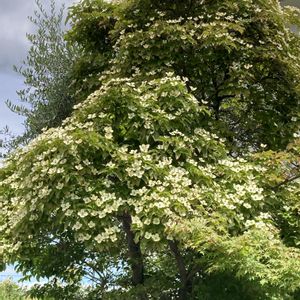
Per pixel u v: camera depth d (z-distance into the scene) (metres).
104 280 5.52
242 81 5.90
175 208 4.16
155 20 6.05
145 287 4.91
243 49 5.71
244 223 4.32
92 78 6.52
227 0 5.96
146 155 4.48
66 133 4.51
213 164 4.95
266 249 3.82
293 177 5.18
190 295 5.00
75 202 4.34
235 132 6.23
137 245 5.40
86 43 7.22
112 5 6.93
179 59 5.75
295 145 5.11
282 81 6.06
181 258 4.93
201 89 6.12
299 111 6.03
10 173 5.44
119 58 5.91
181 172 4.47
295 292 4.15
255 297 4.23
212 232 3.90
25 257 5.01
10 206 5.26
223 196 4.51
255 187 4.55
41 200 4.36
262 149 5.79
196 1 6.16
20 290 7.52
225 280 4.46
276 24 6.07
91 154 4.54
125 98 4.76
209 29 5.41
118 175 4.39
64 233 5.38
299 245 4.81
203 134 4.99
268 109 6.10
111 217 4.51
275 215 5.07
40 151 4.51
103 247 4.26
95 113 4.83
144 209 4.22
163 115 4.75
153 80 5.04
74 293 5.59
